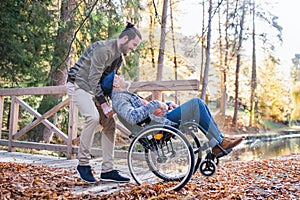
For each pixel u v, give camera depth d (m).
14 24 6.13
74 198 1.97
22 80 6.60
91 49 2.24
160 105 2.15
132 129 2.25
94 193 2.11
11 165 3.01
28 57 6.37
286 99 12.98
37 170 2.83
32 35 6.29
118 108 2.19
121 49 2.22
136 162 2.30
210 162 2.17
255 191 2.35
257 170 3.55
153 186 2.21
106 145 2.36
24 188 2.14
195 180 2.65
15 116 4.35
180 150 2.15
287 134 12.22
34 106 6.85
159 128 2.12
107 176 2.36
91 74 2.21
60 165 3.22
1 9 6.06
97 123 2.30
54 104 5.99
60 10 6.16
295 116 12.90
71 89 2.37
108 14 4.92
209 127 2.10
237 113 11.95
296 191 2.39
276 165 4.09
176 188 2.17
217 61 10.79
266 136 10.99
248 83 12.46
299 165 4.08
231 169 3.64
